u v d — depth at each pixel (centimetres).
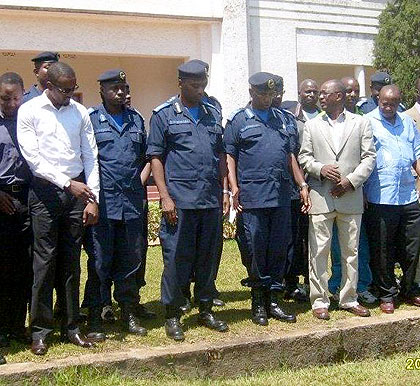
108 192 505
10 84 471
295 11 1273
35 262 468
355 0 1341
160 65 1346
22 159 477
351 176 551
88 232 509
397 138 584
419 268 601
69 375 437
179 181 508
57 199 465
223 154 539
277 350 500
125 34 1110
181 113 511
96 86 1346
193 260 521
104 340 494
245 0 1171
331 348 518
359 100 693
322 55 1311
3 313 484
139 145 524
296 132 571
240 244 545
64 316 486
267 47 1248
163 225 514
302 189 561
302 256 620
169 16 1117
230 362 484
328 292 611
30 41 1040
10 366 437
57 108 473
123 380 448
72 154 475
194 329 524
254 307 543
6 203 469
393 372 470
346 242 565
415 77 1216
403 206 580
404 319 554
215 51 1160
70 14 1050
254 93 539
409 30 1225
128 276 516
